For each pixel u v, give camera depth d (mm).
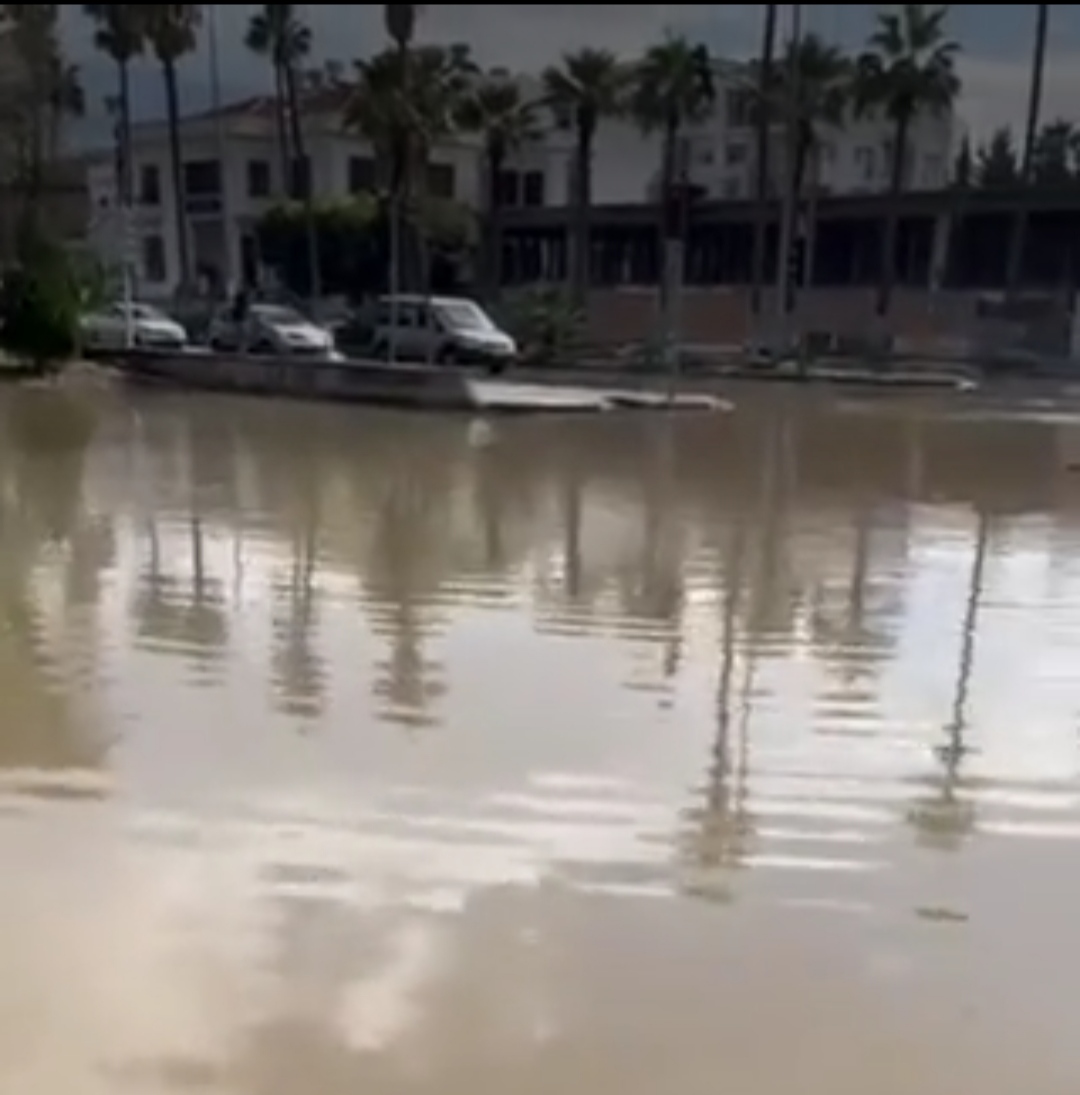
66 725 5570
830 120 36062
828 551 9359
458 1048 3373
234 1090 3189
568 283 34625
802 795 5016
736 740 5578
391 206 32594
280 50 37531
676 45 38844
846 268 25391
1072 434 12172
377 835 4574
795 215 28719
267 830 4598
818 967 3791
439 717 5773
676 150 39344
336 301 32688
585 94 38438
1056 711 6059
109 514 10141
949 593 8195
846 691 6266
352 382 19031
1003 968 3811
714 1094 3230
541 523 10273
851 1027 3506
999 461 12695
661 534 9859
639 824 4723
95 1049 3332
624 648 6887
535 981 3682
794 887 4273
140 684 6129
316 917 4004
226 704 5883
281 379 18984
